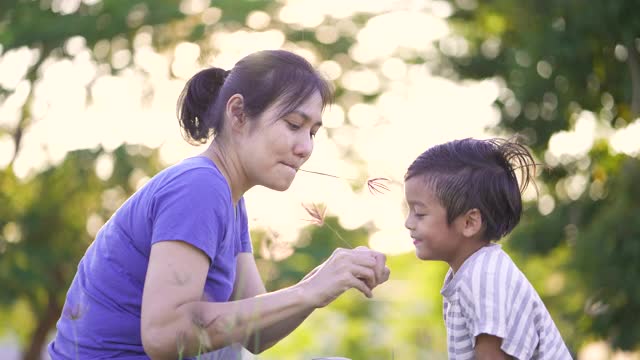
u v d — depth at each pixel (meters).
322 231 10.93
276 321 2.53
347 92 12.22
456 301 2.72
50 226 12.54
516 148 2.88
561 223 10.32
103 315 2.62
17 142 11.95
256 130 2.66
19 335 14.92
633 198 9.69
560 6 9.48
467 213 2.75
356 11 12.18
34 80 11.64
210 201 2.55
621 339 9.34
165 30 11.52
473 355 2.71
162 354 2.46
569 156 10.58
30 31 11.38
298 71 2.67
